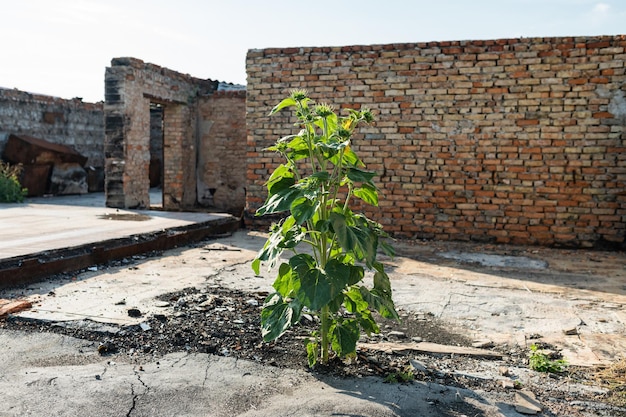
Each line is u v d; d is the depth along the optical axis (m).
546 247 8.02
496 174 8.22
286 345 3.52
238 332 3.74
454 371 3.18
